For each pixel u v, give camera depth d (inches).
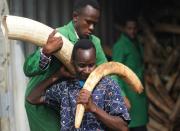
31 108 181.5
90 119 162.2
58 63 178.5
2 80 219.8
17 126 233.3
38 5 259.1
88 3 175.2
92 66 164.6
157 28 382.3
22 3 245.0
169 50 377.1
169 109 353.1
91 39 185.6
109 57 321.7
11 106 224.5
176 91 363.9
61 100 168.4
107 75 166.9
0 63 218.7
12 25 171.2
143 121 297.6
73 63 166.2
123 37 299.4
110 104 164.1
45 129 182.5
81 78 165.8
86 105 158.1
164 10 386.6
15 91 233.5
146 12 384.5
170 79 365.7
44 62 171.0
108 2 337.1
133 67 297.9
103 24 332.8
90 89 159.8
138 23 378.9
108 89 164.7
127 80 173.8
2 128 220.8
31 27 173.2
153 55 373.1
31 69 176.4
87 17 174.9
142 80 301.1
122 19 348.8
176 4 388.8
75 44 165.0
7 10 226.4
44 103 173.8
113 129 162.7
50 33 175.2
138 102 293.6
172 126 347.9
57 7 275.4
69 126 165.2
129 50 296.7
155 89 361.7
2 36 217.2
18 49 234.5
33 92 174.1
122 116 163.8
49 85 172.1
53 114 181.0
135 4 370.0
